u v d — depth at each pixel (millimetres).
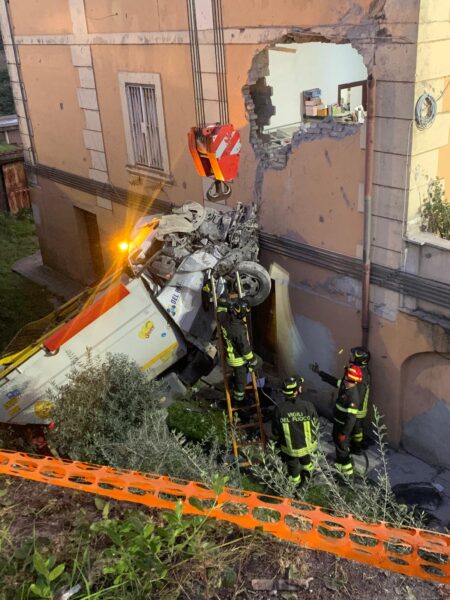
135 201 10047
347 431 6344
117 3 8633
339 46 8992
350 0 5680
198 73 7773
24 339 7195
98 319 6387
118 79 9266
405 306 6363
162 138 8883
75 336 6336
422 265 6082
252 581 2836
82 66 9930
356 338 7070
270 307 8203
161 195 9438
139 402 5773
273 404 7676
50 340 6219
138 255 7043
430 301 6094
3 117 22484
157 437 4730
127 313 6520
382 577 2891
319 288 7316
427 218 6168
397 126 5758
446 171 6352
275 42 6590
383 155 5977
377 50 5625
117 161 10102
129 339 6656
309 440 5961
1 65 29516
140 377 6051
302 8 6137
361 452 7051
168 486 3307
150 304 6617
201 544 2920
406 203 5980
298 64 8703
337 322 7234
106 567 2727
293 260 7504
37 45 10898
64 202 12125
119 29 8812
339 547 2949
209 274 6770
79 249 12297
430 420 6715
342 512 3725
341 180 6516
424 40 5336
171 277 6785
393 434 7078
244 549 2996
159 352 6934
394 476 6695
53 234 12984
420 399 6719
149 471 4266
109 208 10820
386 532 2938
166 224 6852
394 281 6332
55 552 2984
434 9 5289
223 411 7645
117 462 4641
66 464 3748
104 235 11250
